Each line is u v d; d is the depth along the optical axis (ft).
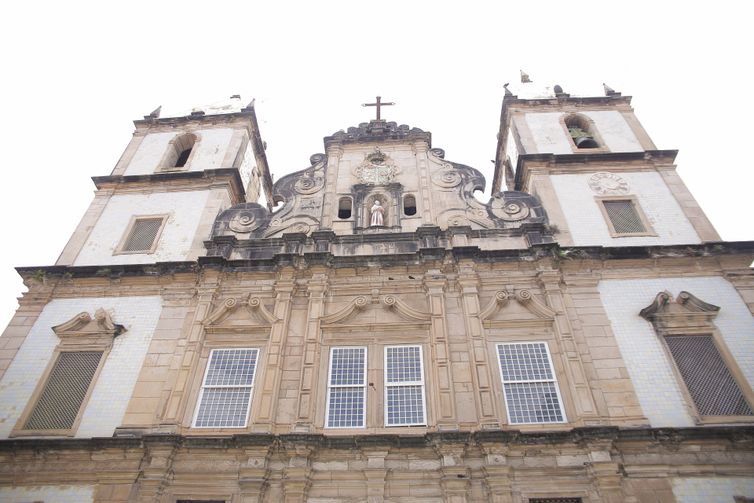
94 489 38.83
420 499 37.09
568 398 41.75
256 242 54.39
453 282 49.57
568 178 60.29
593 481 36.78
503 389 42.55
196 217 59.52
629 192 58.29
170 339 47.67
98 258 56.03
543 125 68.18
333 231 54.70
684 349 44.52
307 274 50.98
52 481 39.47
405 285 49.67
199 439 39.45
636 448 38.42
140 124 73.00
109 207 61.77
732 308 46.50
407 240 53.62
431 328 46.11
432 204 58.39
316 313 47.65
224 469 38.93
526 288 48.96
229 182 63.21
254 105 77.05
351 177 62.13
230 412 42.68
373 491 37.27
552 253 50.24
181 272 52.08
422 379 43.37
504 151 77.05
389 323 46.85
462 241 53.06
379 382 43.29
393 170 62.59
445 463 37.63
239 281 51.42
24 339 48.80
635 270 49.96
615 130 66.59
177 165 70.23
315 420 41.37
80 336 48.57
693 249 50.21
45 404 44.47
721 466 37.47
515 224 55.52
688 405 40.98
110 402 43.98
